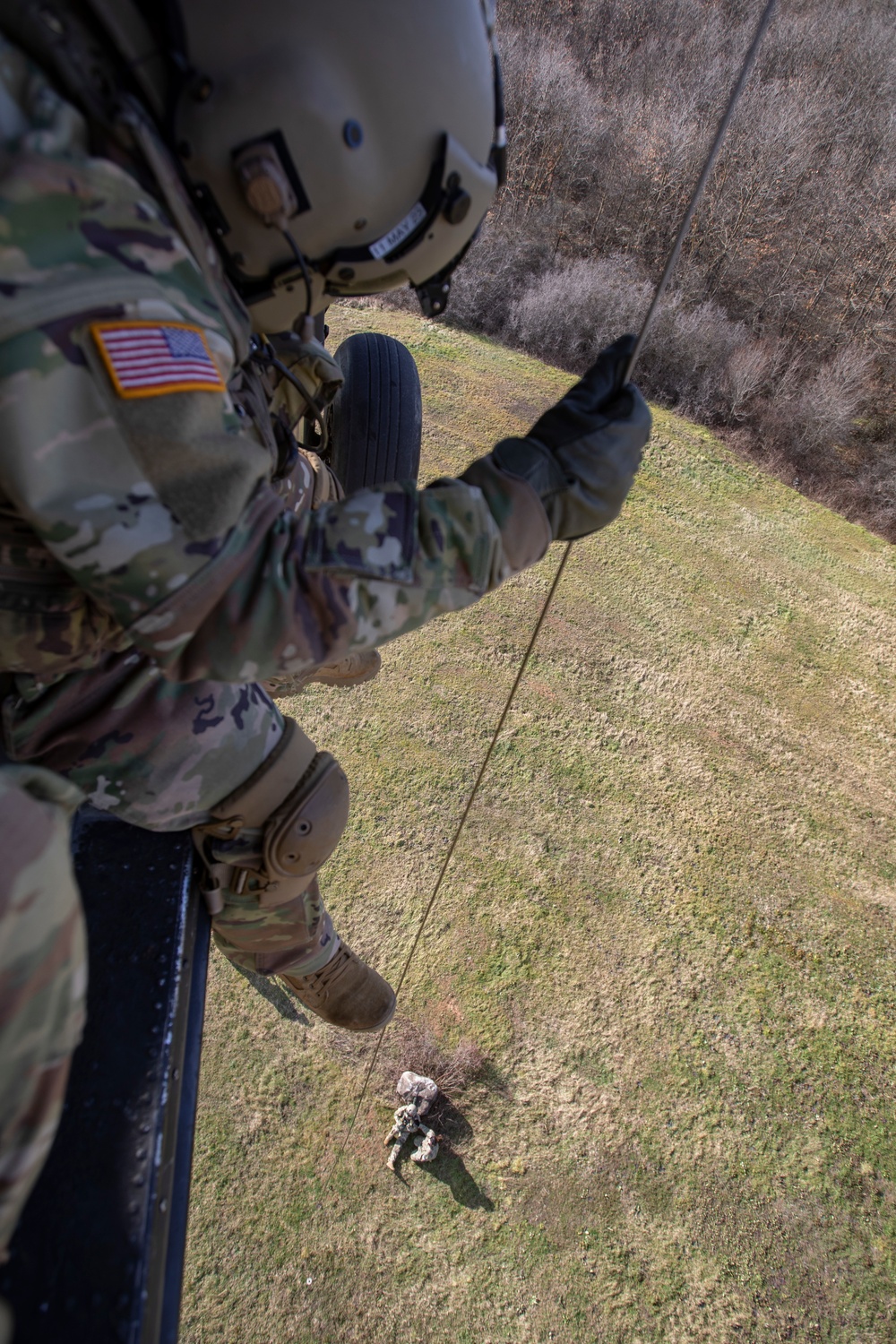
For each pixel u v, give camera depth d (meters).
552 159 20.78
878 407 18.28
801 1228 7.06
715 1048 7.96
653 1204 7.07
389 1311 6.42
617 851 9.23
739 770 10.31
